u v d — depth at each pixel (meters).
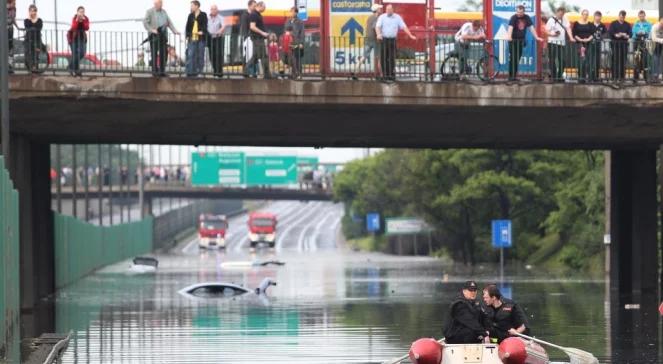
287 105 96.25
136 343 83.25
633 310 112.44
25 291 114.69
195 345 81.50
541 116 103.56
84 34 94.12
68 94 93.38
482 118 104.69
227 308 117.12
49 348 78.81
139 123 107.12
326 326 95.81
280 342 83.12
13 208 93.81
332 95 96.00
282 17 114.50
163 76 94.31
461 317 57.62
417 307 117.25
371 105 96.62
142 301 129.75
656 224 137.12
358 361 71.44
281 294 141.12
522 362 54.03
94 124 107.19
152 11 94.31
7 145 86.94
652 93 99.25
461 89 97.06
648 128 111.50
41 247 134.50
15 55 97.00
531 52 99.81
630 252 139.25
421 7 101.38
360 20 98.00
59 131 112.81
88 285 166.62
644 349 78.50
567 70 99.69
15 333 91.25
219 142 130.50
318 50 101.56
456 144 132.62
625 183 139.25
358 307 117.62
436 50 105.88
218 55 94.81
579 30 99.44
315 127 110.75
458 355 54.88
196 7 94.75
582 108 99.44
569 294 138.25
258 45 95.25
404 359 60.59
